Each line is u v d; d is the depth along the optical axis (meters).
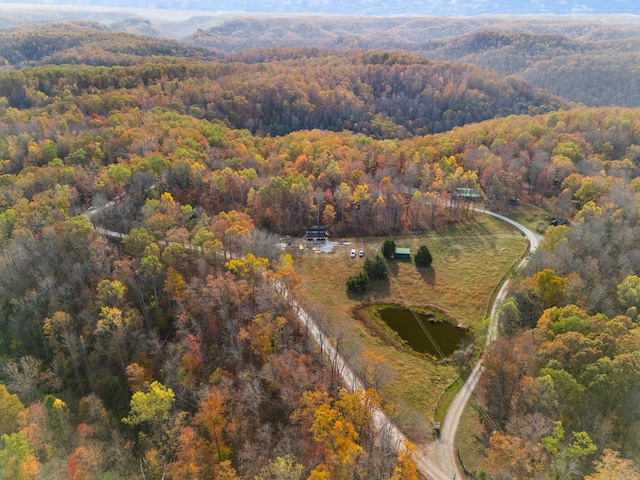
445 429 83.31
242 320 100.25
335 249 143.88
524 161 176.25
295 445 78.31
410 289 125.94
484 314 115.50
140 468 80.00
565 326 85.44
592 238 120.88
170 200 133.25
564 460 66.31
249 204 149.75
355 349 101.38
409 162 174.75
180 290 103.88
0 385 79.25
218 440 80.06
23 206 121.12
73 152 157.12
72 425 85.94
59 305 102.38
